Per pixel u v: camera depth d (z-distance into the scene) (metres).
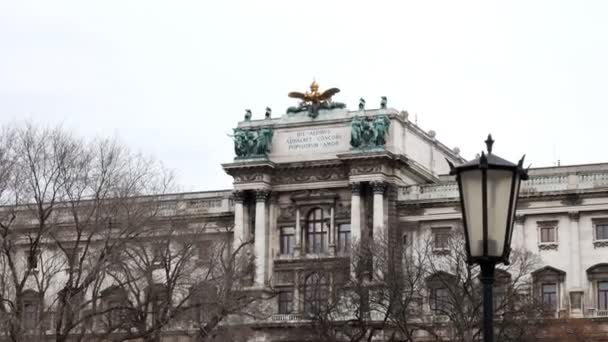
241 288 128.25
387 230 142.88
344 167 160.25
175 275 110.06
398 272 132.12
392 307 131.00
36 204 108.94
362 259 136.12
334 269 144.12
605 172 148.62
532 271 146.12
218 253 129.00
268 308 142.50
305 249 161.12
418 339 145.12
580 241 148.00
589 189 147.62
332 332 133.00
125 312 116.31
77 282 97.75
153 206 111.69
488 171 25.41
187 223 129.62
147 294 106.06
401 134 162.25
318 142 162.38
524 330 121.31
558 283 147.75
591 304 146.12
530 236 150.12
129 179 113.19
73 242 114.75
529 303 127.00
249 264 135.62
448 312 130.00
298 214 162.12
